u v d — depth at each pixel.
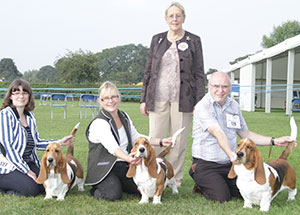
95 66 45.88
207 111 4.23
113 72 92.88
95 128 4.26
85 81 45.69
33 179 4.27
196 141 4.42
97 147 4.31
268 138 4.39
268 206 3.70
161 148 5.12
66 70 45.59
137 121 14.02
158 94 5.10
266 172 3.70
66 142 4.71
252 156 3.60
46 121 13.48
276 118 16.61
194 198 4.30
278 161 4.12
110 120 4.26
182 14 4.96
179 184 5.03
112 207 3.79
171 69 5.02
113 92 4.27
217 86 4.19
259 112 22.53
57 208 3.76
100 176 4.18
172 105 5.08
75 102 29.83
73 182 4.37
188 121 5.16
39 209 3.69
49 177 4.02
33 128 4.58
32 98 4.57
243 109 26.20
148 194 4.02
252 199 3.78
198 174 4.28
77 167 4.49
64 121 13.62
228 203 3.97
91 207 3.80
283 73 28.09
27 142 4.49
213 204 3.95
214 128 4.07
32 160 4.62
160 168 4.02
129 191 4.48
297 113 20.95
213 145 4.29
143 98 5.28
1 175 4.29
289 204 3.98
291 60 19.16
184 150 5.13
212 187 4.12
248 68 24.86
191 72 5.02
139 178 3.93
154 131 5.16
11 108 4.41
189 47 5.00
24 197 4.14
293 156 6.87
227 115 4.34
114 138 4.23
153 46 5.20
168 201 4.11
